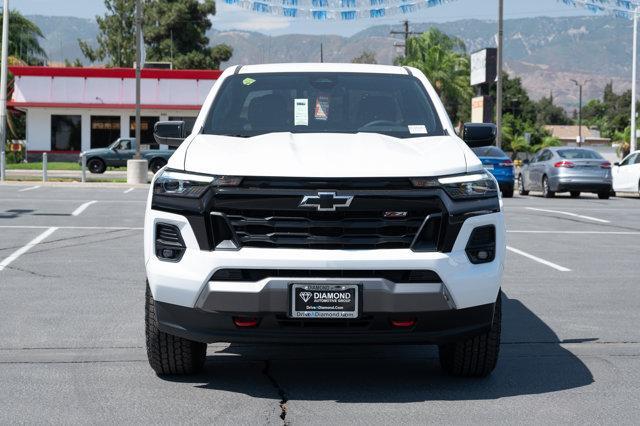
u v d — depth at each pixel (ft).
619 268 35.83
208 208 16.76
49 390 17.76
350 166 16.90
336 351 21.54
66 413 16.22
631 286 31.40
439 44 225.35
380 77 22.61
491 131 21.91
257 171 16.76
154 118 155.74
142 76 153.69
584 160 86.53
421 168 17.02
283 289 16.39
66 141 154.30
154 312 18.04
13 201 63.98
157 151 121.60
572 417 16.07
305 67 22.97
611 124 442.09
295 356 20.98
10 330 23.38
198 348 18.48
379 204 16.65
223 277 16.63
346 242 16.61
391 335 16.83
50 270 33.40
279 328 16.76
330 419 15.93
